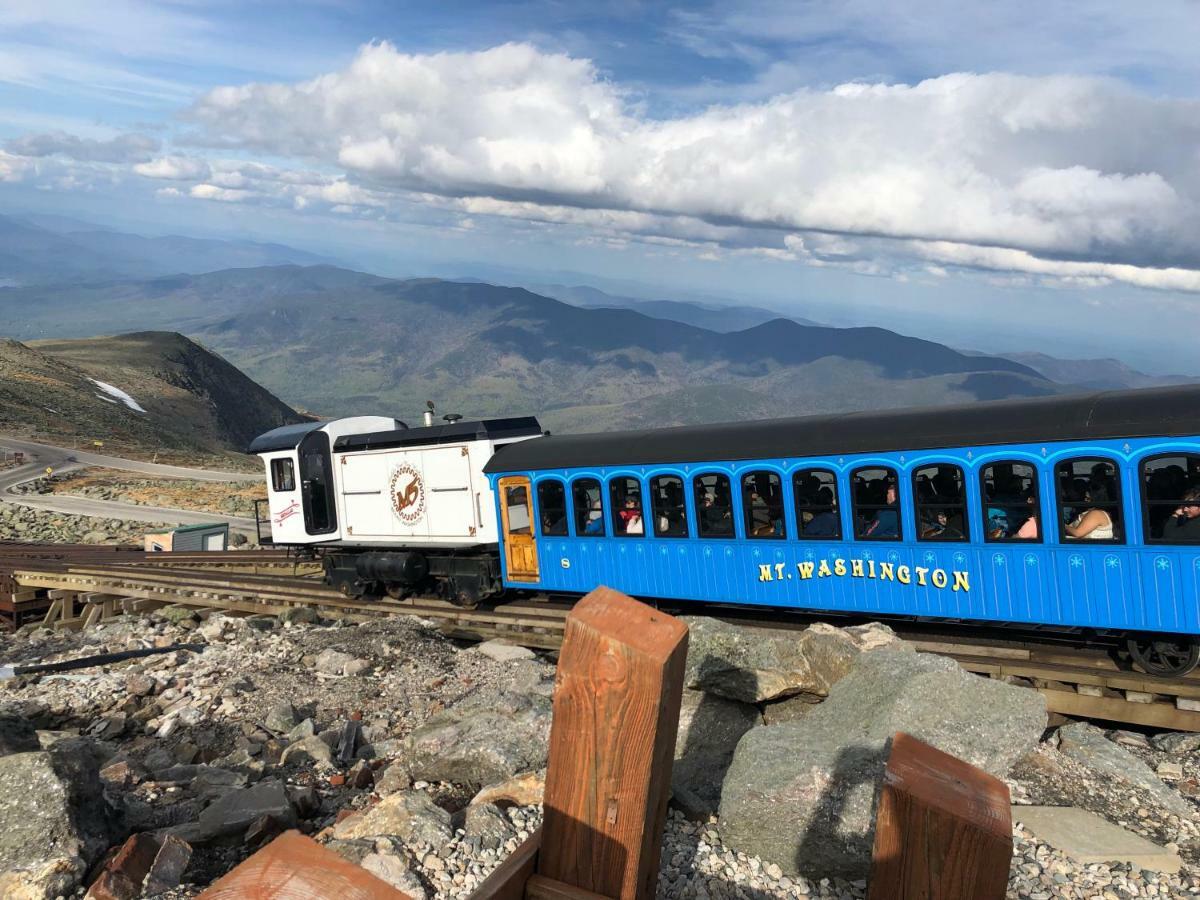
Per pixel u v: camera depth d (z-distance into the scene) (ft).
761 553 53.57
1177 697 39.45
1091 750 33.96
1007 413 45.55
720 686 35.50
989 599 45.65
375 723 43.55
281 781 33.58
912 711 28.99
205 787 35.96
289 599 80.89
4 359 541.34
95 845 27.86
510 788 29.43
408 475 74.74
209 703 47.24
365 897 6.29
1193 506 39.86
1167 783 33.37
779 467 52.24
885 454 48.26
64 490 222.48
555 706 8.68
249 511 190.80
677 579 57.31
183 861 27.58
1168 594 40.50
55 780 27.96
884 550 48.88
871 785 23.68
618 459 59.00
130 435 446.19
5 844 26.76
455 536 71.87
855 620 53.72
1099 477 42.22
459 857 25.14
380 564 74.69
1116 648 44.93
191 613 80.69
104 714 48.19
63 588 97.96
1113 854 25.34
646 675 8.25
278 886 6.34
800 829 23.49
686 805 27.14
